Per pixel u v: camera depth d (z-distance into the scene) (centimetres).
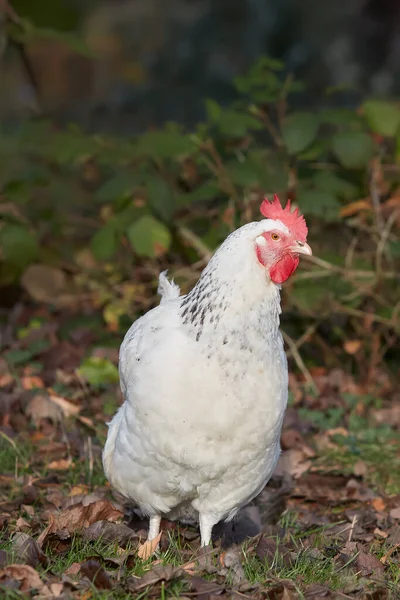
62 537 668
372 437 1023
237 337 631
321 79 2312
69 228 1344
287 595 609
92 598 578
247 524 783
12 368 1094
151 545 675
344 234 1193
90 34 3250
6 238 1164
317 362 1234
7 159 1366
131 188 1131
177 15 3039
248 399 633
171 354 633
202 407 629
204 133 1137
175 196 1142
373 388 1178
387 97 1928
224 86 2392
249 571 656
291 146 1094
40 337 1188
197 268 1175
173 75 2562
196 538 751
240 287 634
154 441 644
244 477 666
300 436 984
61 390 1051
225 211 1127
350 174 1185
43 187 1345
